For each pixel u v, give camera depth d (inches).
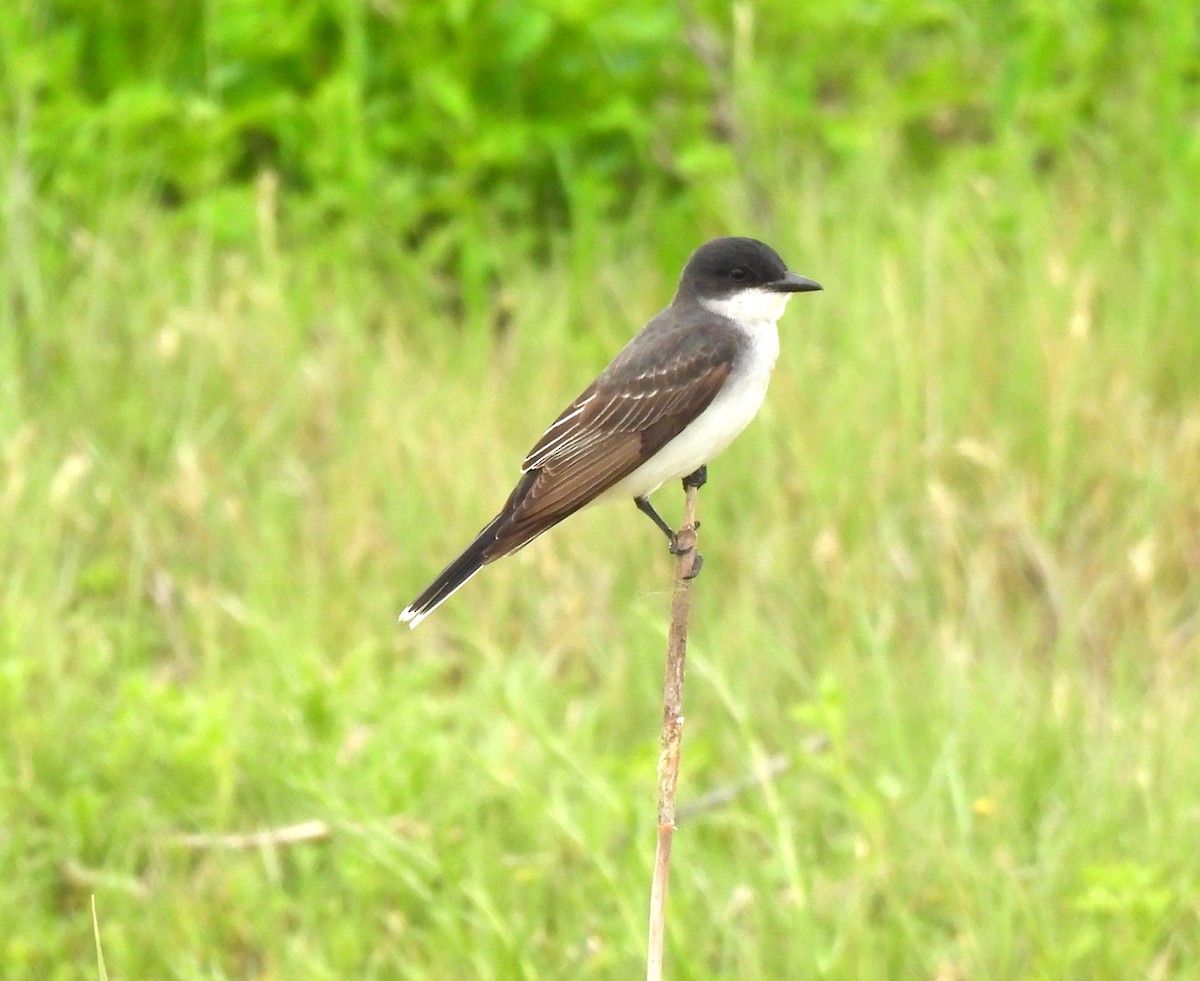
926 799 353.1
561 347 531.2
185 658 429.4
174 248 572.4
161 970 338.3
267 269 545.6
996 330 513.0
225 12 600.1
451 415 500.7
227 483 482.0
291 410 508.4
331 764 356.8
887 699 382.3
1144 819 354.6
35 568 437.1
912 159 623.8
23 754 369.4
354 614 440.1
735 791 369.7
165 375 511.2
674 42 624.4
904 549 447.8
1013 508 450.3
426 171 602.2
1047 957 314.5
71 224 570.3
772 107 604.4
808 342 515.2
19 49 592.4
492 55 603.8
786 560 447.8
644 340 347.9
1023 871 339.9
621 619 438.3
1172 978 321.7
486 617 438.3
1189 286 519.5
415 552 458.0
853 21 635.5
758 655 414.9
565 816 337.7
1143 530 451.2
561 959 332.8
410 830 346.9
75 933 345.7
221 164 589.6
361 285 561.9
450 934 323.9
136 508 471.8
